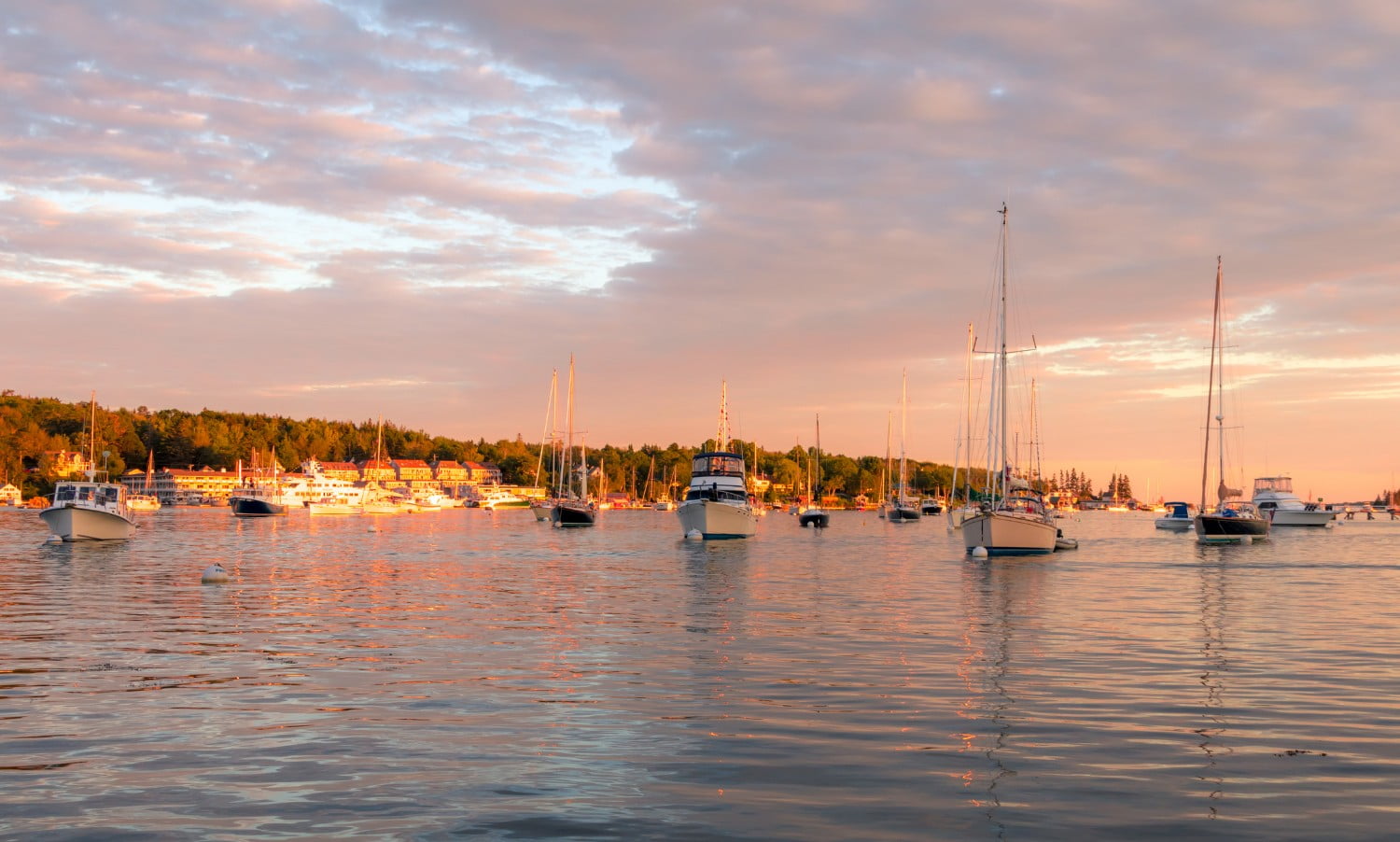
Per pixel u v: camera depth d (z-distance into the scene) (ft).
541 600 122.93
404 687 67.00
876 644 86.53
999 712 59.88
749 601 122.31
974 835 39.22
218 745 52.06
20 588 135.85
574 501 419.54
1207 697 64.34
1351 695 65.10
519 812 41.78
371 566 183.73
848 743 52.75
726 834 39.37
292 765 48.57
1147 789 45.06
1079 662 77.56
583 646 85.10
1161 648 84.89
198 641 87.30
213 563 187.73
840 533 371.56
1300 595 132.57
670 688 66.85
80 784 45.34
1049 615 108.17
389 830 39.65
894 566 187.73
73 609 112.06
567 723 57.06
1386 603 121.90
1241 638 91.20
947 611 111.55
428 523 476.95
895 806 42.75
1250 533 284.82
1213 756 50.44
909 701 62.95
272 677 70.54
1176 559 210.59
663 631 94.79
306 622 101.14
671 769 48.01
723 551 241.76
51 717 58.08
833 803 43.09
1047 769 48.08
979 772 47.57
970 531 219.00
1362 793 44.47
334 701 62.59
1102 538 349.00
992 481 257.96
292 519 523.70
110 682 68.28
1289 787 45.37
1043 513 236.22
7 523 417.69
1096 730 55.67
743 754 50.60
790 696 64.28
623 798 43.62
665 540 294.87
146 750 51.13
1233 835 39.32
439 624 99.96
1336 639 90.84
